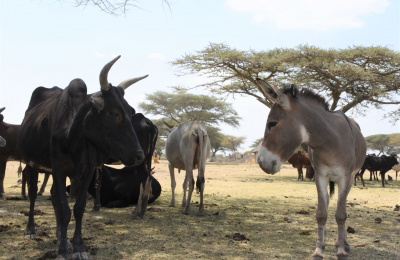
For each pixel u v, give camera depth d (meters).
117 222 6.95
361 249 5.37
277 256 4.94
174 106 47.81
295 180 20.98
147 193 7.52
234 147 82.88
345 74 19.86
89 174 4.49
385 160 18.81
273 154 4.40
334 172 4.69
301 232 6.29
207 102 48.00
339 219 4.69
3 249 4.95
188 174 8.23
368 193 14.20
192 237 5.90
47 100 5.54
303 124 4.52
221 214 8.14
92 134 4.35
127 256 4.80
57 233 5.07
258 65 21.48
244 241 5.69
